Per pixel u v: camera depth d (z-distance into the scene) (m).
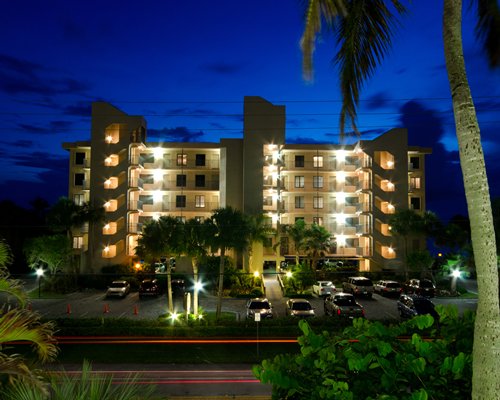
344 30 6.57
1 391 5.28
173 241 31.91
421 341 5.38
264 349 23.34
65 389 5.14
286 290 43.34
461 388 5.32
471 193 5.04
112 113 55.47
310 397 5.14
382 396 4.63
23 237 59.84
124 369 19.83
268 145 55.88
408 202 56.38
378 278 50.47
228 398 15.41
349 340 5.71
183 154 58.69
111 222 54.59
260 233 41.97
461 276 43.66
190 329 26.09
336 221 57.72
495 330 4.67
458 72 5.31
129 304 38.56
